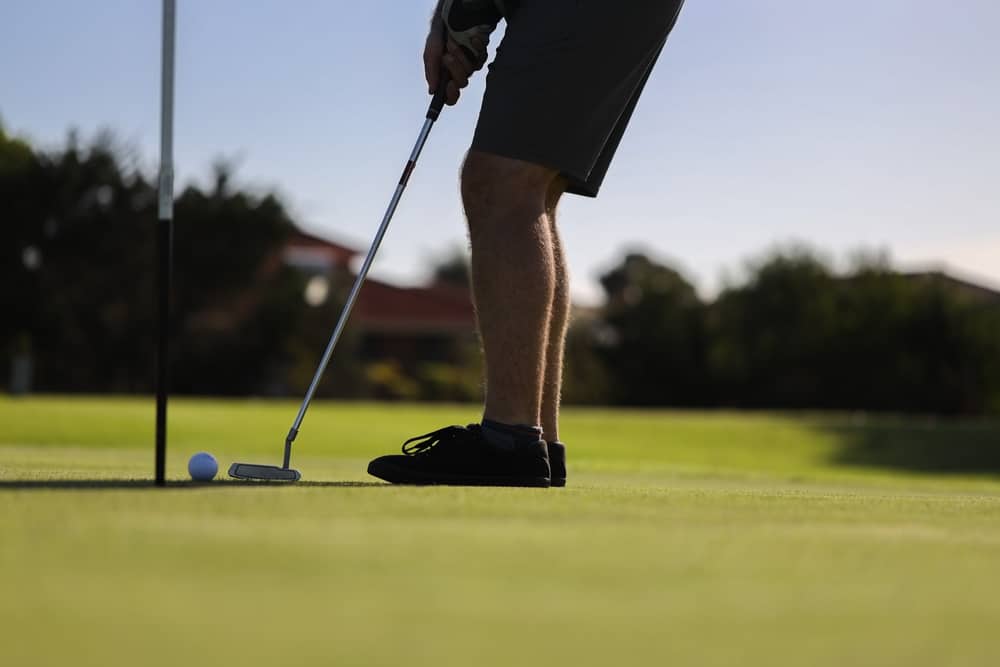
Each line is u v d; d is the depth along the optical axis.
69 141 30.55
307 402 3.52
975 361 30.44
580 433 15.01
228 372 30.62
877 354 31.31
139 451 8.30
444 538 1.76
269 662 0.99
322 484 3.11
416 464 3.44
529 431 3.49
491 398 3.51
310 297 32.50
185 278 30.97
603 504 2.43
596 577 1.47
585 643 1.11
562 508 2.29
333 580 1.40
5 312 29.48
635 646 1.10
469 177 3.56
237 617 1.18
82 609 1.21
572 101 3.49
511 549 1.67
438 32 3.84
